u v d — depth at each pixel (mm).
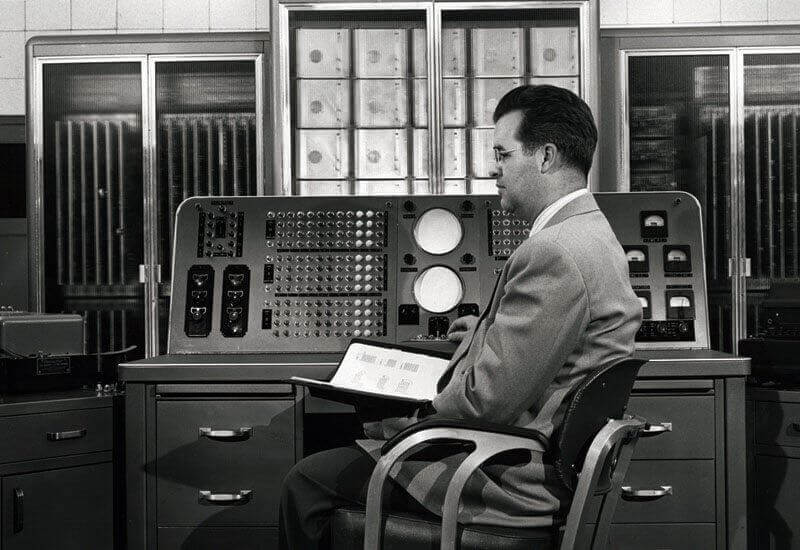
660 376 1980
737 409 1980
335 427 2523
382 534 1390
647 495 1969
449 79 3385
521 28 3383
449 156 3385
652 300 2385
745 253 3576
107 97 3686
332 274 2404
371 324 2355
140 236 3691
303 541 1512
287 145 3297
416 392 1670
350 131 3367
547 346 1273
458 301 2377
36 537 2059
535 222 1466
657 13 3906
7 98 3967
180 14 3936
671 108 3629
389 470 1263
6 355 2338
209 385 2023
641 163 3637
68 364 2326
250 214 2475
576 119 1450
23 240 3898
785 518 2199
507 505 1314
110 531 2197
